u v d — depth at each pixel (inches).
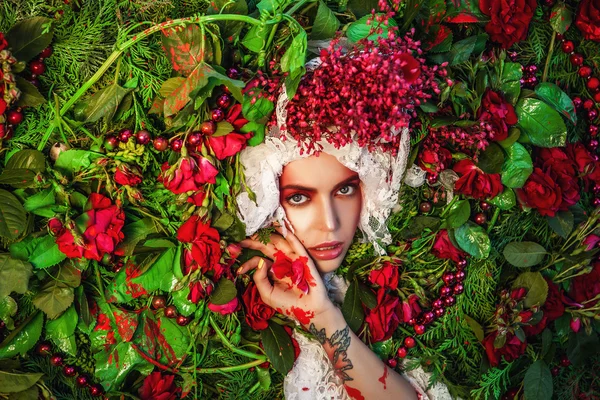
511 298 51.5
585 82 54.5
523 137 49.4
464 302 51.8
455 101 45.9
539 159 51.6
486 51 49.5
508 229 52.2
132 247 42.7
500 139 47.5
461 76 47.6
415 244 49.8
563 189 51.2
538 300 51.3
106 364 44.1
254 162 43.4
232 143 41.6
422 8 45.3
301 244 46.4
